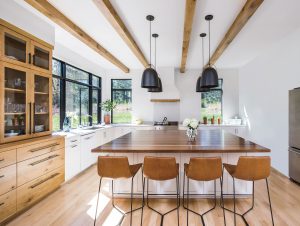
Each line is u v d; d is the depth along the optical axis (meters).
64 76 4.30
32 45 2.79
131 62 5.62
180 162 2.77
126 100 6.64
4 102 2.37
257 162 2.07
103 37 3.68
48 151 2.88
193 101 6.34
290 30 3.44
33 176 2.57
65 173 3.37
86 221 2.28
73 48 4.37
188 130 3.04
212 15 2.81
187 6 2.33
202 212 2.45
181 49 4.31
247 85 5.61
